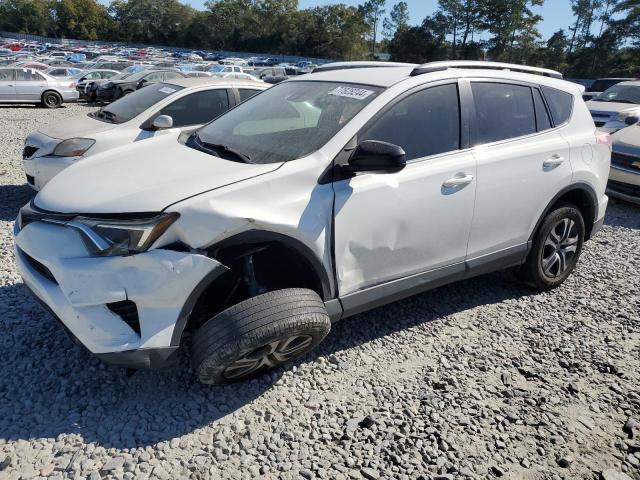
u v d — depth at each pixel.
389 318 3.76
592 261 5.09
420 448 2.54
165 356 2.46
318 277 2.84
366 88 3.28
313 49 104.44
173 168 2.89
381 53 109.06
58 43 96.56
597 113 11.15
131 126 5.97
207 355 2.48
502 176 3.57
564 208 4.09
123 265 2.41
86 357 3.05
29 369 2.93
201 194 2.54
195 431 2.55
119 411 2.64
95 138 5.71
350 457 2.46
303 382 2.97
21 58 37.31
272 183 2.68
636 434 2.71
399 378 3.07
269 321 2.50
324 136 2.99
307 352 2.93
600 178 4.29
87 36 113.25
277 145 3.06
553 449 2.60
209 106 6.41
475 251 3.61
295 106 3.39
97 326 2.40
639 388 3.10
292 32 104.62
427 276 3.38
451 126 3.40
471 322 3.77
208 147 3.25
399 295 3.29
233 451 2.45
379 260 3.09
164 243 2.45
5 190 6.81
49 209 2.67
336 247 2.86
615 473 2.45
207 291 2.88
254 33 110.00
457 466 2.45
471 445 2.58
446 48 86.50
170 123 5.35
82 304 2.40
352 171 2.83
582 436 2.70
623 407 2.92
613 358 3.40
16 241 2.82
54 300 2.50
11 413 2.59
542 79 4.05
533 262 4.06
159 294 2.41
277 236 2.63
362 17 102.69
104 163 3.14
